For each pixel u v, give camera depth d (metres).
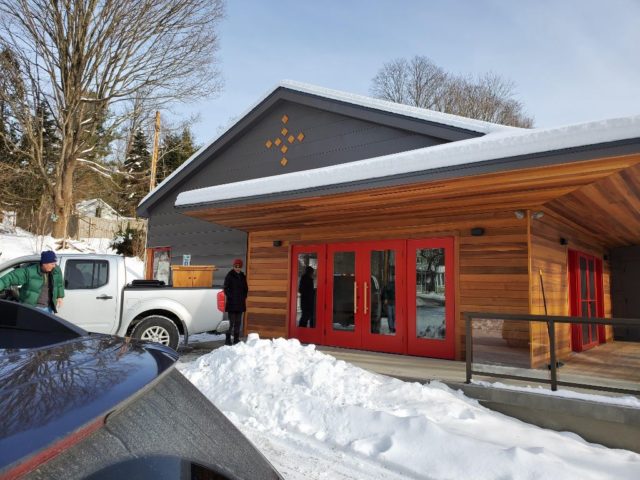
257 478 1.28
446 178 5.41
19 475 0.69
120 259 7.89
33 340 1.49
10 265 7.14
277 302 10.12
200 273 10.45
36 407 0.85
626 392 4.74
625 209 7.33
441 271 7.95
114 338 1.52
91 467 0.88
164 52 24.81
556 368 5.11
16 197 27.52
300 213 8.18
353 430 4.29
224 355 6.10
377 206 7.32
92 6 22.67
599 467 3.82
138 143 39.06
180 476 1.06
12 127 26.05
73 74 23.39
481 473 3.51
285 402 4.84
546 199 6.49
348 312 8.99
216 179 12.95
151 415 1.18
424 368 6.68
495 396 5.23
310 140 11.05
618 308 12.73
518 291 7.14
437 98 41.44
